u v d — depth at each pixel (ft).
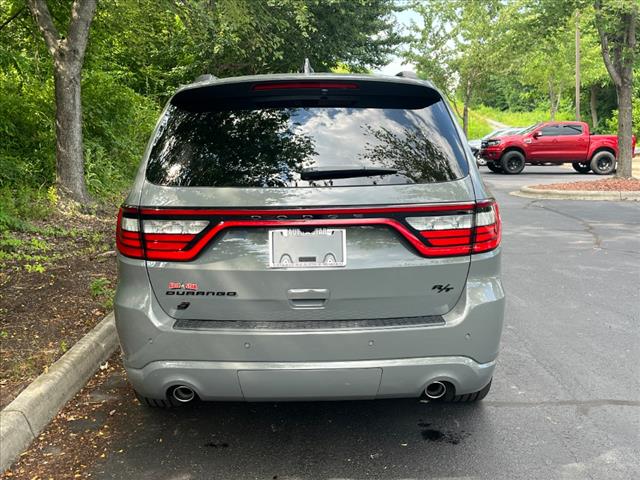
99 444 10.53
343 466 9.82
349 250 9.07
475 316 9.34
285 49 65.31
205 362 9.23
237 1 37.76
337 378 9.16
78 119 31.99
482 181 9.88
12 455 9.93
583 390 12.64
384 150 9.52
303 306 9.17
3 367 12.58
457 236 9.29
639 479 9.37
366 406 12.03
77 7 31.32
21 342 14.07
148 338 9.28
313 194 9.02
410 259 9.18
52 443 10.53
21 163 32.73
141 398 10.70
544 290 20.31
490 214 9.57
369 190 9.11
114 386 12.91
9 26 37.14
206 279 9.16
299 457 10.11
